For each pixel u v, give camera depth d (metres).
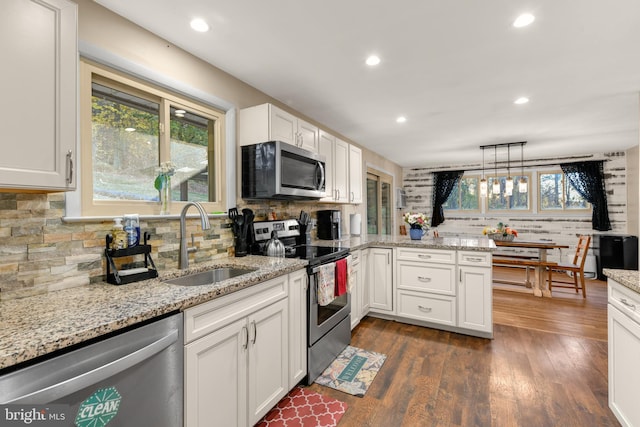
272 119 2.35
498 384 2.07
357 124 3.79
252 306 1.57
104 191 1.63
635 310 1.47
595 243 5.40
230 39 1.91
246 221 2.32
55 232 1.36
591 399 1.90
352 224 4.40
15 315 1.03
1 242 1.21
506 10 1.64
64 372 0.87
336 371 2.25
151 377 1.09
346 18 1.71
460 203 6.88
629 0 1.55
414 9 1.63
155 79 1.81
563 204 5.90
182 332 1.21
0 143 0.99
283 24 1.76
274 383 1.74
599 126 3.84
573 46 2.00
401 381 2.12
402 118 3.53
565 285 4.85
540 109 3.22
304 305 2.04
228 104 2.33
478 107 3.17
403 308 3.18
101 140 1.62
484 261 2.79
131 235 1.58
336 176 3.45
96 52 1.53
